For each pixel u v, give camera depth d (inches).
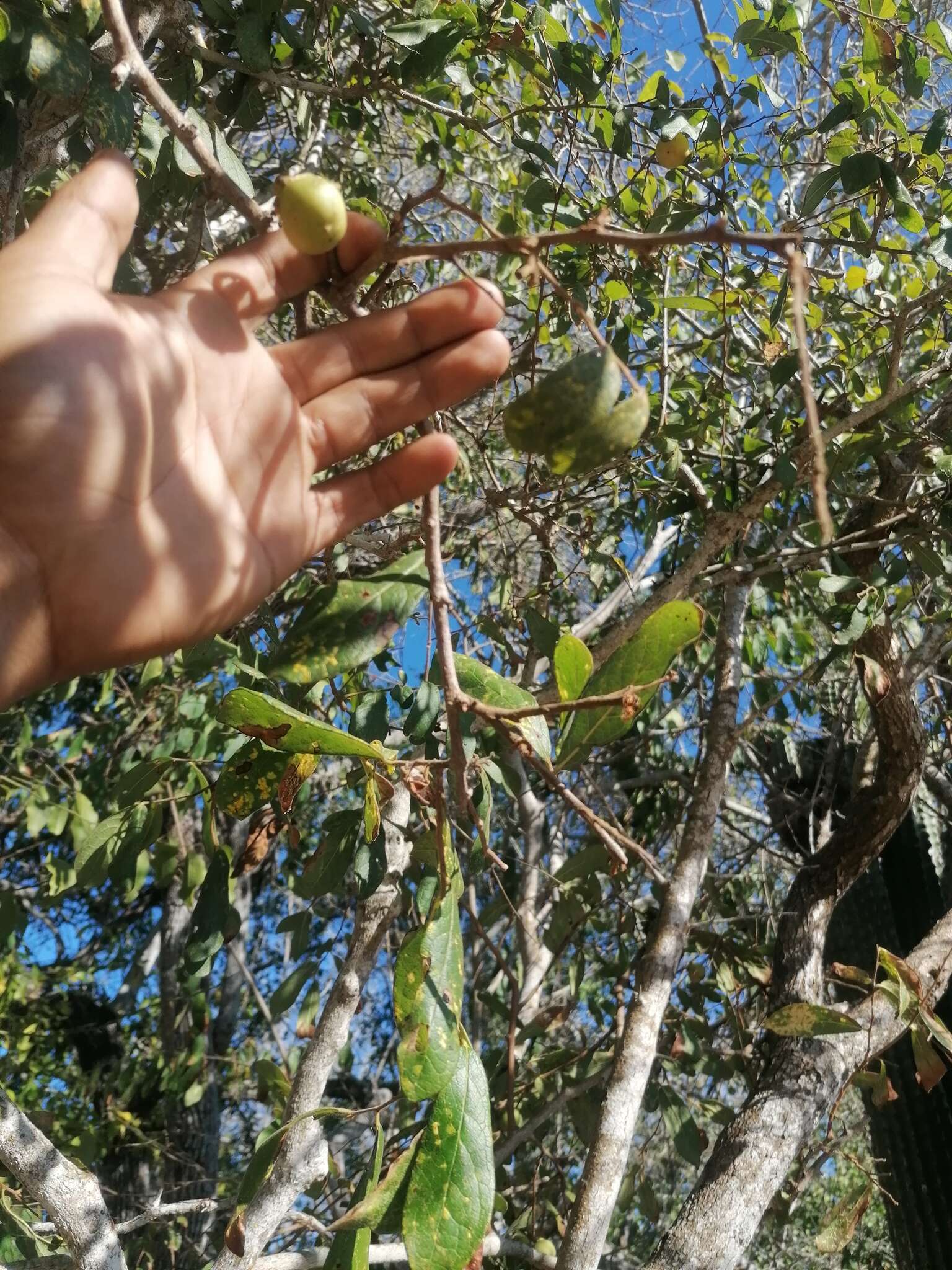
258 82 24.4
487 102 35.0
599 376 11.3
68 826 52.4
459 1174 14.0
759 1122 29.6
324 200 12.4
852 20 27.0
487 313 14.0
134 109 20.1
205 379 13.4
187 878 31.9
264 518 13.7
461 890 15.2
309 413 14.0
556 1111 31.7
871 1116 45.5
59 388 12.4
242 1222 18.5
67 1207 19.9
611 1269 47.8
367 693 19.1
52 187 27.2
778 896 59.6
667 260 29.7
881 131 28.6
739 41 27.0
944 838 51.8
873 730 42.1
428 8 25.4
